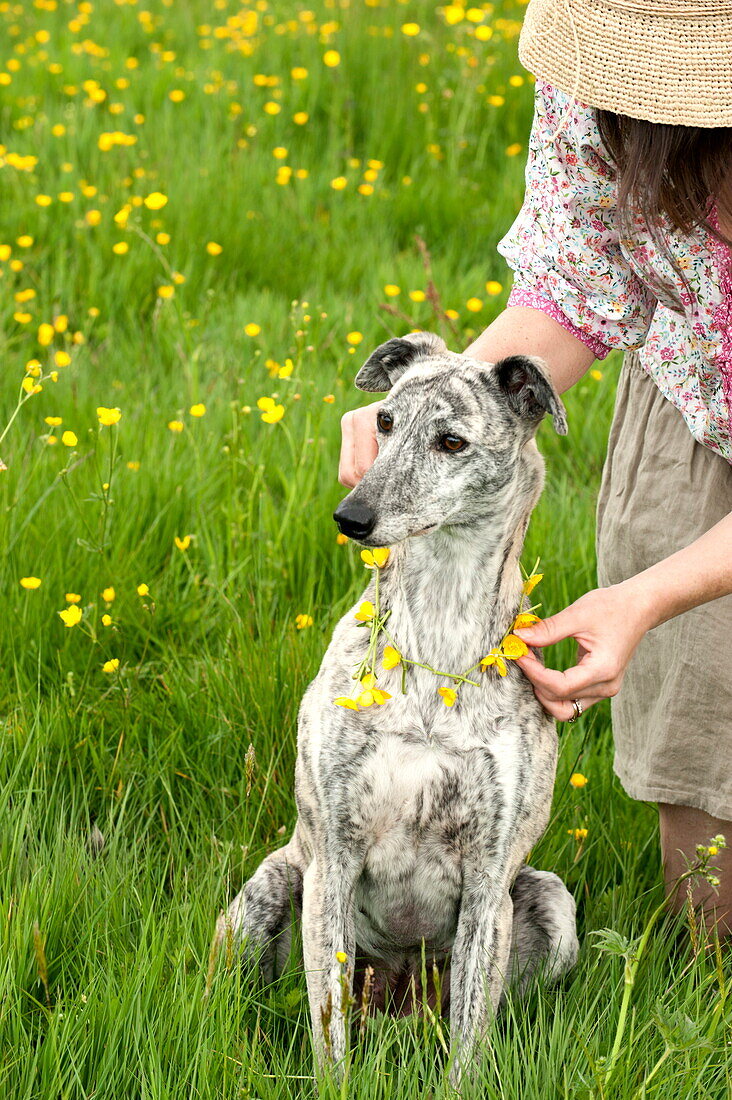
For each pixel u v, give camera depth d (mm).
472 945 3158
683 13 2582
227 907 3361
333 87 8797
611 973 3275
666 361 3238
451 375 3137
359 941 3516
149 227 6938
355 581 4566
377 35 9547
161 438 5227
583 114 2920
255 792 3799
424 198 7547
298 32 9734
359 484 3027
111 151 7812
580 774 3869
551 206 3201
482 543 3105
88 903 3271
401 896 3318
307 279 6766
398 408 3131
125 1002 2889
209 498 5004
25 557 4496
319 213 7570
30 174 7359
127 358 5992
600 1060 2668
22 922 3109
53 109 8453
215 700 4066
